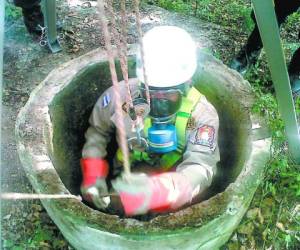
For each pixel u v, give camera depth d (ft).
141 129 4.18
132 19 7.48
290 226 5.50
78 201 3.91
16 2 6.66
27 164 4.08
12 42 7.11
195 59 4.24
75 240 4.34
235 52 7.29
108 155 4.92
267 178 5.59
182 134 4.40
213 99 4.89
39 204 5.54
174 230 3.78
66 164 4.68
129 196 4.07
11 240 5.28
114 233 3.78
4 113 6.36
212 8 8.13
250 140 4.34
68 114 4.75
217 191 4.52
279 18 6.08
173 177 4.17
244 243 5.36
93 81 4.87
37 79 6.75
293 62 6.39
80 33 7.32
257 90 6.49
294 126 4.98
